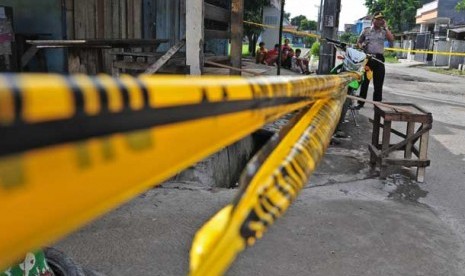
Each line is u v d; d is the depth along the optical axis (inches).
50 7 318.0
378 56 322.7
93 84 17.7
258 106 31.7
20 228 15.8
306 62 628.7
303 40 1945.1
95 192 18.0
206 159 173.8
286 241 129.7
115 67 209.6
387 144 191.0
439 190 183.6
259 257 120.4
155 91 20.3
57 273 86.9
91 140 17.3
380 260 122.6
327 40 302.4
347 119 314.5
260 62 647.1
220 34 235.3
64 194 16.8
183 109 22.4
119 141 18.6
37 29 322.3
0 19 269.3
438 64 1233.4
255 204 31.9
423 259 124.3
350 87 267.3
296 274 114.0
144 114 19.7
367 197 170.4
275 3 989.2
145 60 217.5
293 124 48.2
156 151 20.7
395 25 1916.8
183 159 23.2
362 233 137.6
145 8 353.4
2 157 14.7
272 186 34.4
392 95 475.5
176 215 143.3
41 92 15.5
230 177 198.1
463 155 239.3
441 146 256.4
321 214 149.6
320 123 52.3
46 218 16.5
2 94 14.5
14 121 14.8
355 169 206.4
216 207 150.4
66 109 16.2
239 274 112.4
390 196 173.5
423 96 482.0
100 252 120.5
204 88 24.2
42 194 16.1
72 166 16.8
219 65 221.0
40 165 15.8
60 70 308.3
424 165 188.2
